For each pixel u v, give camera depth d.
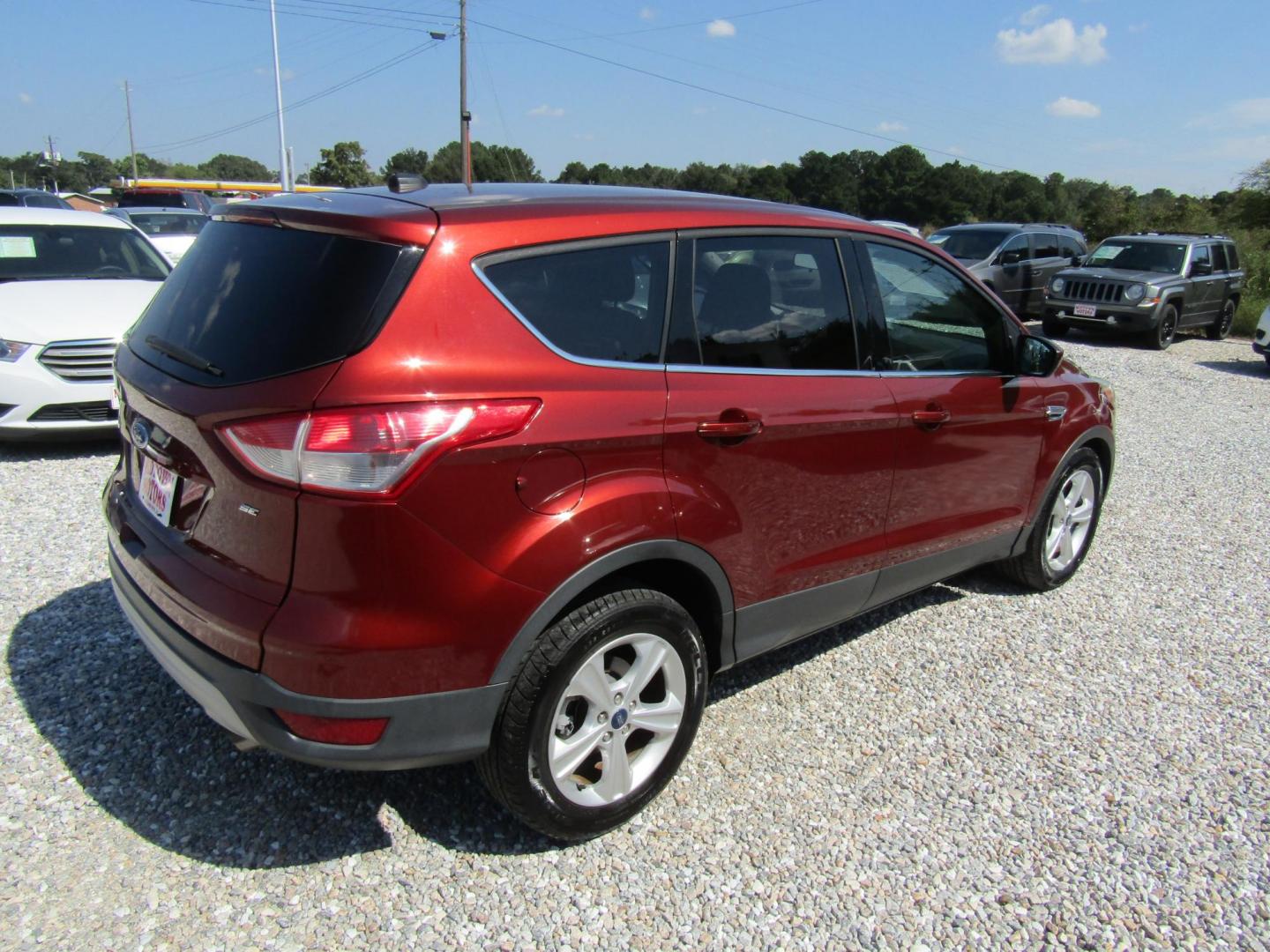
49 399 6.05
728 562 2.93
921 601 4.70
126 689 3.40
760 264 3.06
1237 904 2.67
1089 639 4.33
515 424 2.34
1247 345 17.22
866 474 3.37
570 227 2.59
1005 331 4.06
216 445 2.32
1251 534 5.99
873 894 2.63
